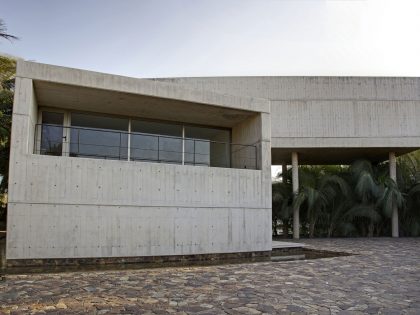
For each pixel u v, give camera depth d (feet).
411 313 18.04
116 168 36.68
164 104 42.24
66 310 18.30
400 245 50.88
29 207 33.27
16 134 33.35
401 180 71.61
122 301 20.16
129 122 46.91
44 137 41.09
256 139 45.73
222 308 18.88
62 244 34.04
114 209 36.22
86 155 41.78
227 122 49.78
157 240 37.70
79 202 34.91
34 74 34.27
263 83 64.54
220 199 41.22
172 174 39.14
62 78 35.14
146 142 44.06
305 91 64.69
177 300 20.43
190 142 47.80
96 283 24.89
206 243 39.96
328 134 63.87
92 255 34.99
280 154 70.74
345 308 18.89
